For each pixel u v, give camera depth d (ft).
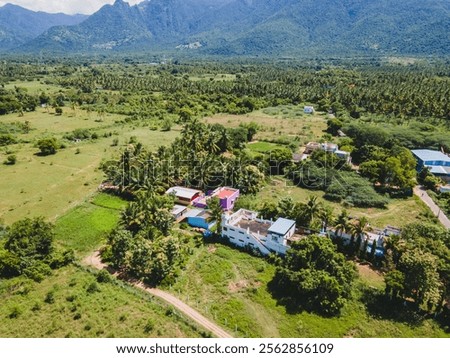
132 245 228.02
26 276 214.28
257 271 226.79
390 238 227.20
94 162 422.82
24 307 188.65
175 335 172.86
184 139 417.90
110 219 289.33
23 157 434.30
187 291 208.95
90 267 228.02
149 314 186.70
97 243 256.73
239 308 195.21
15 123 569.23
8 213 296.51
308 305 196.75
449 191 343.05
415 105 588.50
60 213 297.53
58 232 266.98
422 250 211.41
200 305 197.57
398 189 346.54
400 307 197.06
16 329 173.17
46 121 606.55
